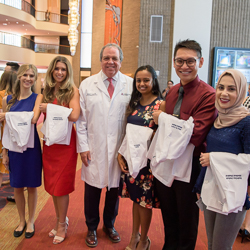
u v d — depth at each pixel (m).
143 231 2.00
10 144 2.13
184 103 1.66
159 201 1.94
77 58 15.83
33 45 15.33
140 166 1.85
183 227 1.73
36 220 2.61
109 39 12.94
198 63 1.62
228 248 1.45
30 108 2.20
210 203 1.39
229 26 8.04
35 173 2.24
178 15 8.12
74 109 2.09
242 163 1.32
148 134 1.86
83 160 2.18
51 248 2.14
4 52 12.62
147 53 8.71
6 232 2.37
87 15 15.45
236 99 1.36
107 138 2.12
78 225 2.54
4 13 12.11
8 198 3.02
